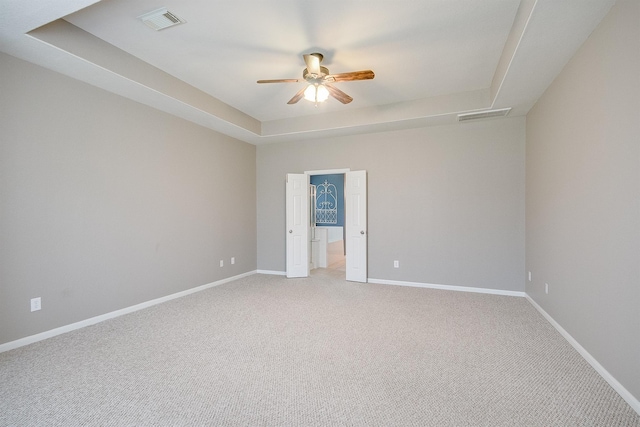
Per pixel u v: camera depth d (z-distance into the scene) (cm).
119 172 362
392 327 324
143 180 390
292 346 279
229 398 201
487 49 309
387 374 230
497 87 349
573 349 271
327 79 313
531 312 371
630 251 193
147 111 395
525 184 437
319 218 997
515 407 191
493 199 457
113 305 355
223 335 304
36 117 289
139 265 385
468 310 379
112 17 257
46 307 296
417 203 500
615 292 209
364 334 306
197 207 473
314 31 278
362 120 475
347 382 220
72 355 261
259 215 618
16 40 247
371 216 531
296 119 521
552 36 242
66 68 295
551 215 329
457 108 418
